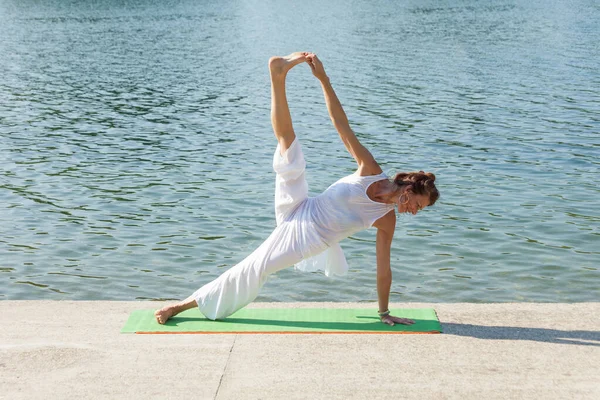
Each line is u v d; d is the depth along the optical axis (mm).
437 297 8125
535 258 9188
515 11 47188
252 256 5113
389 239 5035
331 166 14031
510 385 4215
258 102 21484
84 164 14625
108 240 10172
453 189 12234
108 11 58219
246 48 34125
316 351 4672
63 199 12203
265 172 13773
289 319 5223
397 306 5488
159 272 9039
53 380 4312
